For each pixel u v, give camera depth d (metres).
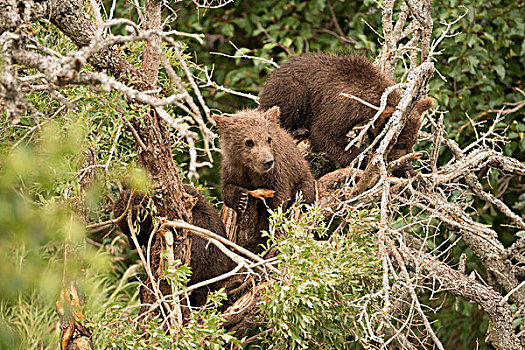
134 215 9.12
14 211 4.36
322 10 17.03
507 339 10.24
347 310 8.58
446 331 15.73
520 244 10.84
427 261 10.16
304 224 8.39
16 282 4.30
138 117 7.43
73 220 6.77
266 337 9.60
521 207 14.64
